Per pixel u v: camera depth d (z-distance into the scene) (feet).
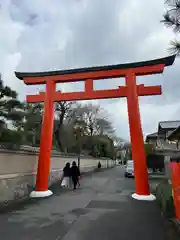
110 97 34.24
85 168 87.40
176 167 20.12
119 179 63.21
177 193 19.53
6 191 27.04
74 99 35.53
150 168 78.28
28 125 56.59
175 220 19.77
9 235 16.14
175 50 16.06
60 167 54.08
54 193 36.22
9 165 28.94
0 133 29.55
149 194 31.14
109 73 34.83
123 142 228.84
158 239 15.58
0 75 25.21
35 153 37.19
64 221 19.80
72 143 88.58
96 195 34.53
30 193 33.22
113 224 19.06
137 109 32.86
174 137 42.32
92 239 15.43
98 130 139.74
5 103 24.67
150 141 110.11
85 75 35.63
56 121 85.46
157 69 32.99
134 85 33.60
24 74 37.37
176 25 15.56
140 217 21.43
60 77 36.47
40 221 19.75
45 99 36.22
